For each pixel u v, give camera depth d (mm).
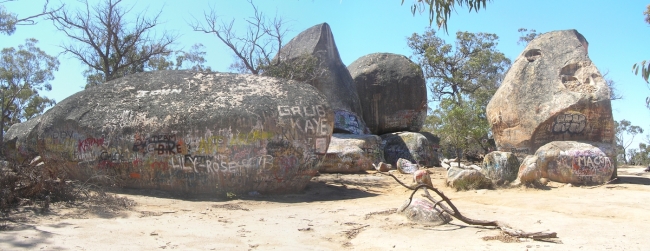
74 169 12867
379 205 11602
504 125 17859
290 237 8125
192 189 12328
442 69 37625
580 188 14547
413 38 38406
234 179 12289
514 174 14875
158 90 13398
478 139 24219
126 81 13914
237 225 9031
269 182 12625
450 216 9188
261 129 12375
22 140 16672
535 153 15938
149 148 12344
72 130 12953
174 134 12266
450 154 29734
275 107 12719
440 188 15070
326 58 25875
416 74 29406
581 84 16844
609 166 15273
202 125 12219
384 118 28844
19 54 36125
